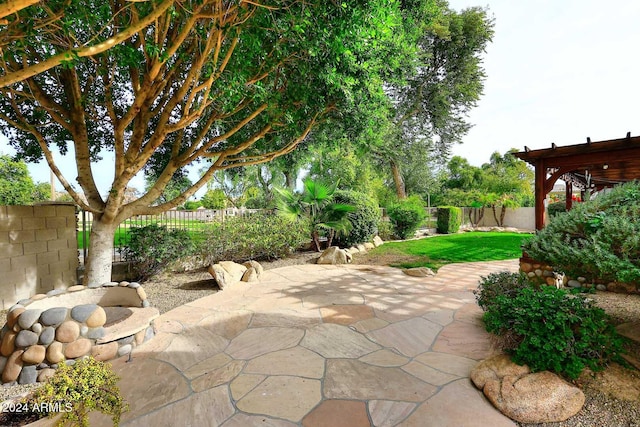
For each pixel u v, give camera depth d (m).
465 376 2.42
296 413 2.00
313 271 6.45
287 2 3.19
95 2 3.04
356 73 4.55
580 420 1.85
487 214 18.08
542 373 2.18
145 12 2.97
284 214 7.91
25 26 2.42
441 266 6.88
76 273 5.30
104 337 2.70
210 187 20.30
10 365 2.42
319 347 2.98
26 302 2.92
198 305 4.27
